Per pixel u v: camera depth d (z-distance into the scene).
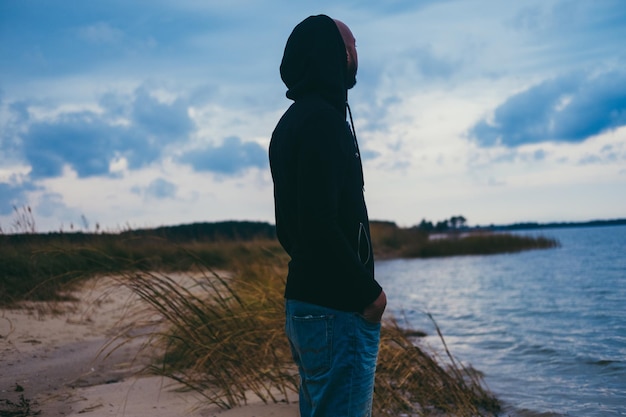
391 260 29.27
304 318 1.93
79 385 4.41
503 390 4.88
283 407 3.62
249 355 4.24
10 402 3.85
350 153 1.94
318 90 2.07
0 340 5.77
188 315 4.52
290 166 1.94
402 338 4.61
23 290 8.01
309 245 1.86
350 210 1.95
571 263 23.31
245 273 7.98
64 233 10.60
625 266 20.72
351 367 1.91
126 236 11.89
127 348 5.81
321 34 2.11
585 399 4.54
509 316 9.84
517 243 33.72
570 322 8.83
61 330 6.43
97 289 8.53
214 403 3.69
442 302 12.16
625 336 7.36
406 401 3.98
